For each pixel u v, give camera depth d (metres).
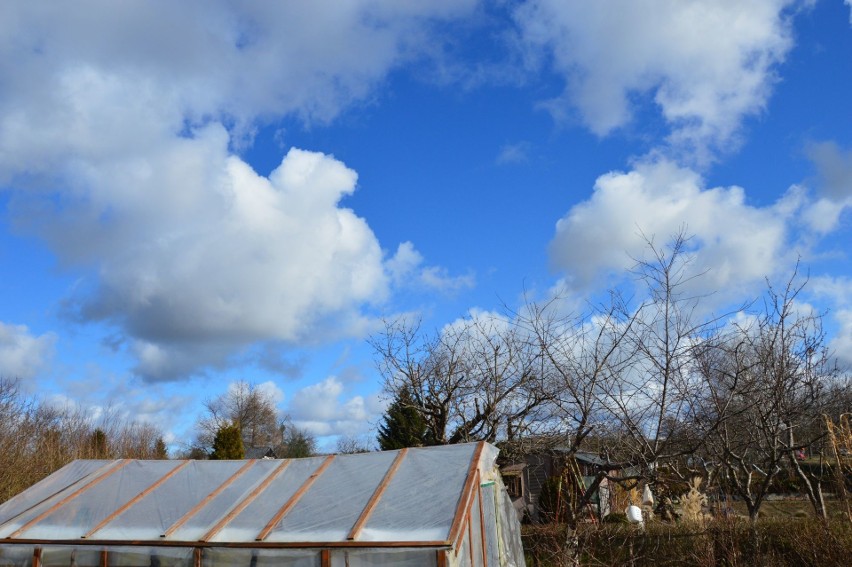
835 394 14.52
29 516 10.82
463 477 9.54
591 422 12.54
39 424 26.64
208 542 9.08
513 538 12.04
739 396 13.48
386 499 9.30
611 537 13.89
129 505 10.69
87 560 9.74
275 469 11.27
